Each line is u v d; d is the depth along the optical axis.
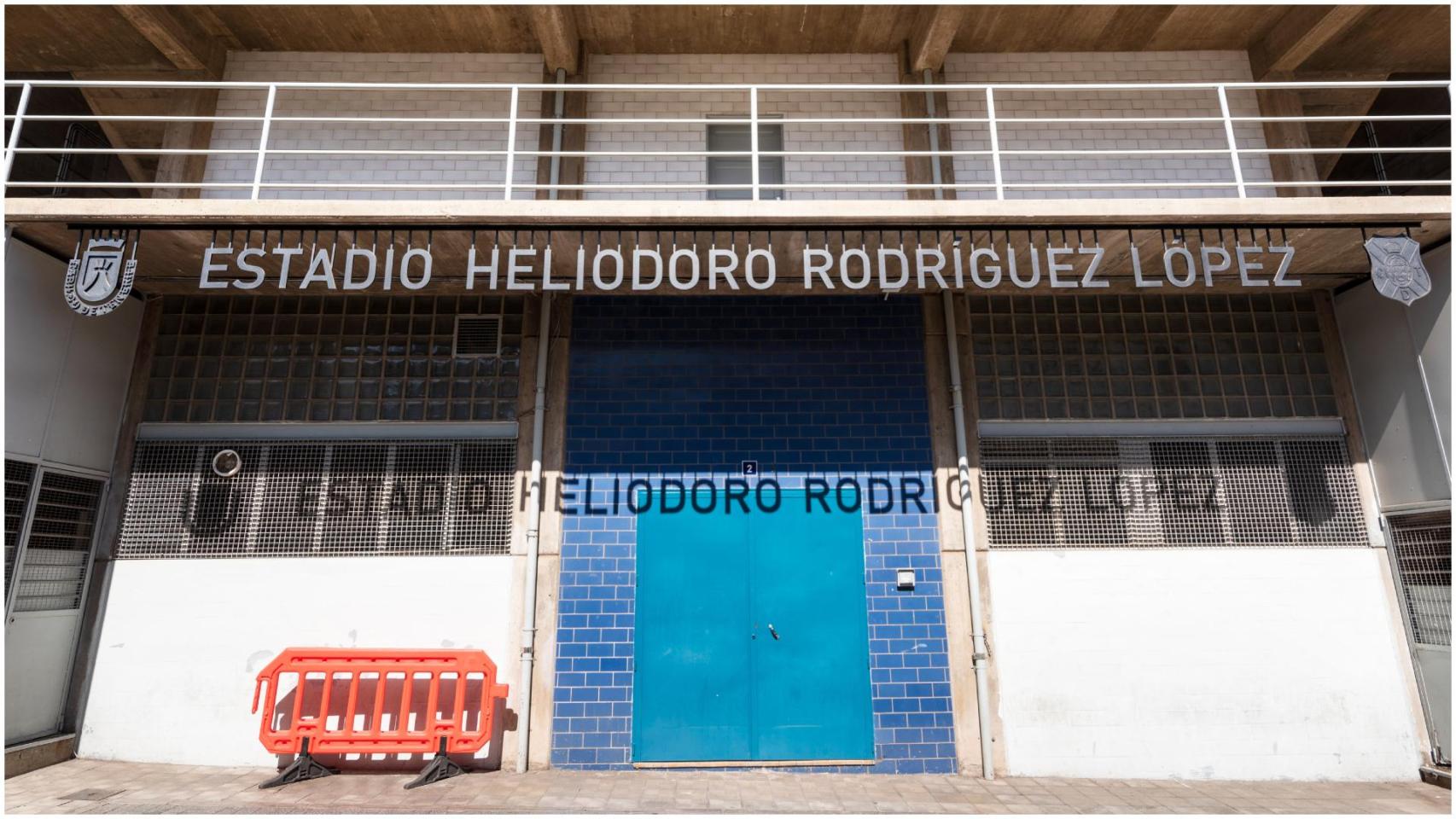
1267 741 5.65
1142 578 5.97
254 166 6.59
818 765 5.64
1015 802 4.97
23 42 6.35
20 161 6.89
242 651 5.73
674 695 5.75
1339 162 7.14
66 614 5.62
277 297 6.44
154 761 5.52
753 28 6.65
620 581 5.94
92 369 5.86
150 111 7.09
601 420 6.25
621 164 6.71
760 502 6.12
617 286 5.04
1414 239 5.43
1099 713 5.71
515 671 5.73
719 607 5.93
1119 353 6.45
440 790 5.02
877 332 6.48
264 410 6.20
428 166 6.63
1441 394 5.51
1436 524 5.63
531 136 6.72
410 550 5.95
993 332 6.48
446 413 6.25
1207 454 6.23
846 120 5.61
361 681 5.69
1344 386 6.32
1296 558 5.98
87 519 5.83
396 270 5.75
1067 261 5.83
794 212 5.12
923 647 5.86
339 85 5.43
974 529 6.04
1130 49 6.98
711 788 5.18
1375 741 5.63
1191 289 6.43
